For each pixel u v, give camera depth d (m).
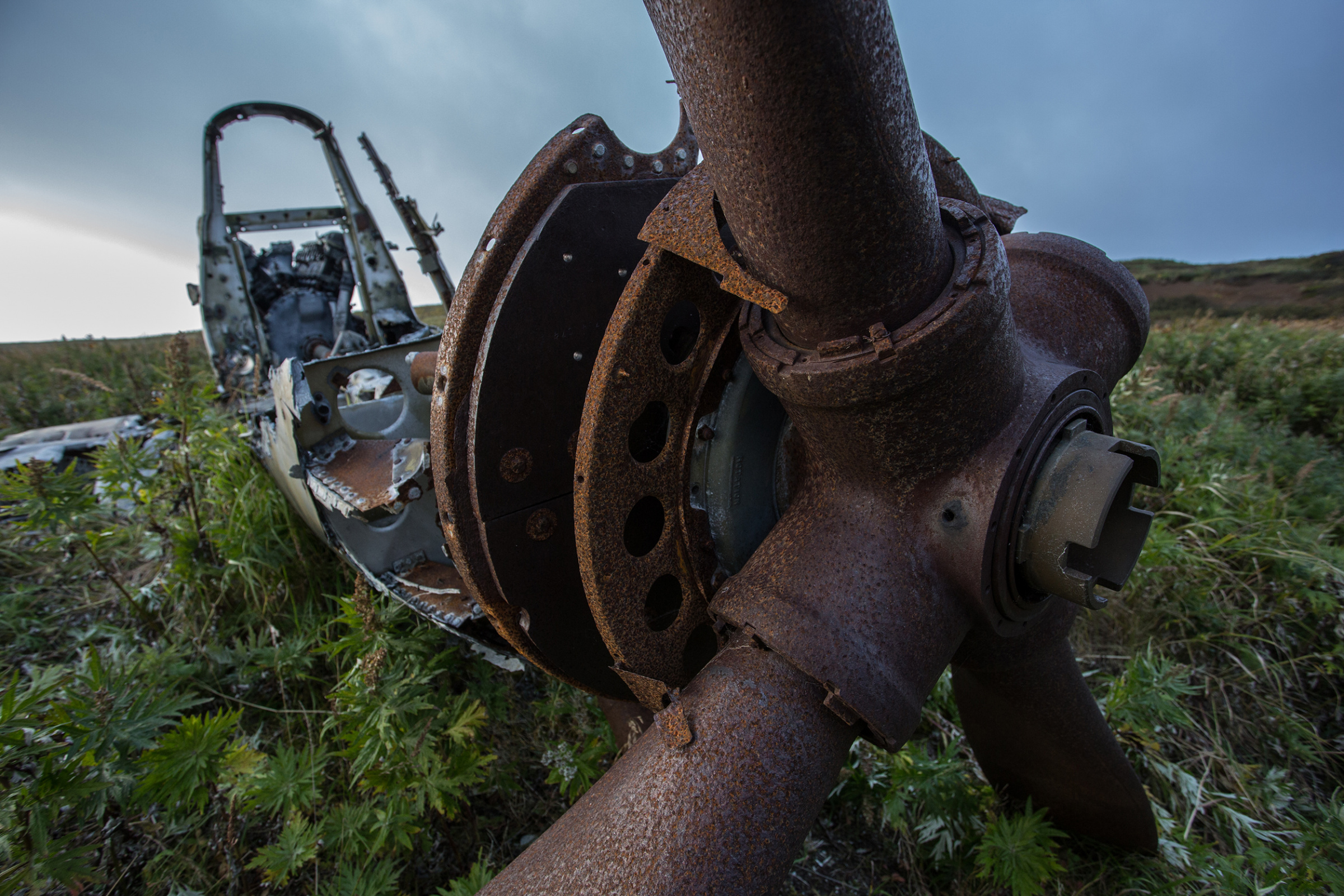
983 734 2.27
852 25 0.83
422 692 2.17
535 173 1.50
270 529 3.22
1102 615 3.43
